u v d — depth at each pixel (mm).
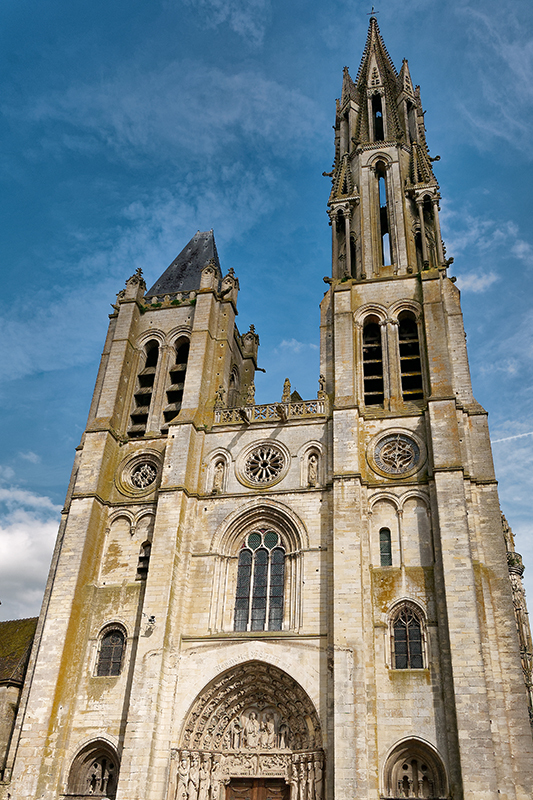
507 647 38688
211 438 50500
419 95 69938
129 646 43781
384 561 42750
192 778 39000
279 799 38906
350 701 36969
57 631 43344
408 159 63156
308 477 46781
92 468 49812
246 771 39688
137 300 59469
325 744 37688
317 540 44094
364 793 34688
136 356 57562
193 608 44094
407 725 37250
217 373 55250
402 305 52781
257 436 49531
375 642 40031
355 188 61625
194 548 46188
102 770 40688
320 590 42344
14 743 42719
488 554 41594
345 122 69375
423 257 56594
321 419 48688
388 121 65125
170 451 48750
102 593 46375
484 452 45281
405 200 59281
